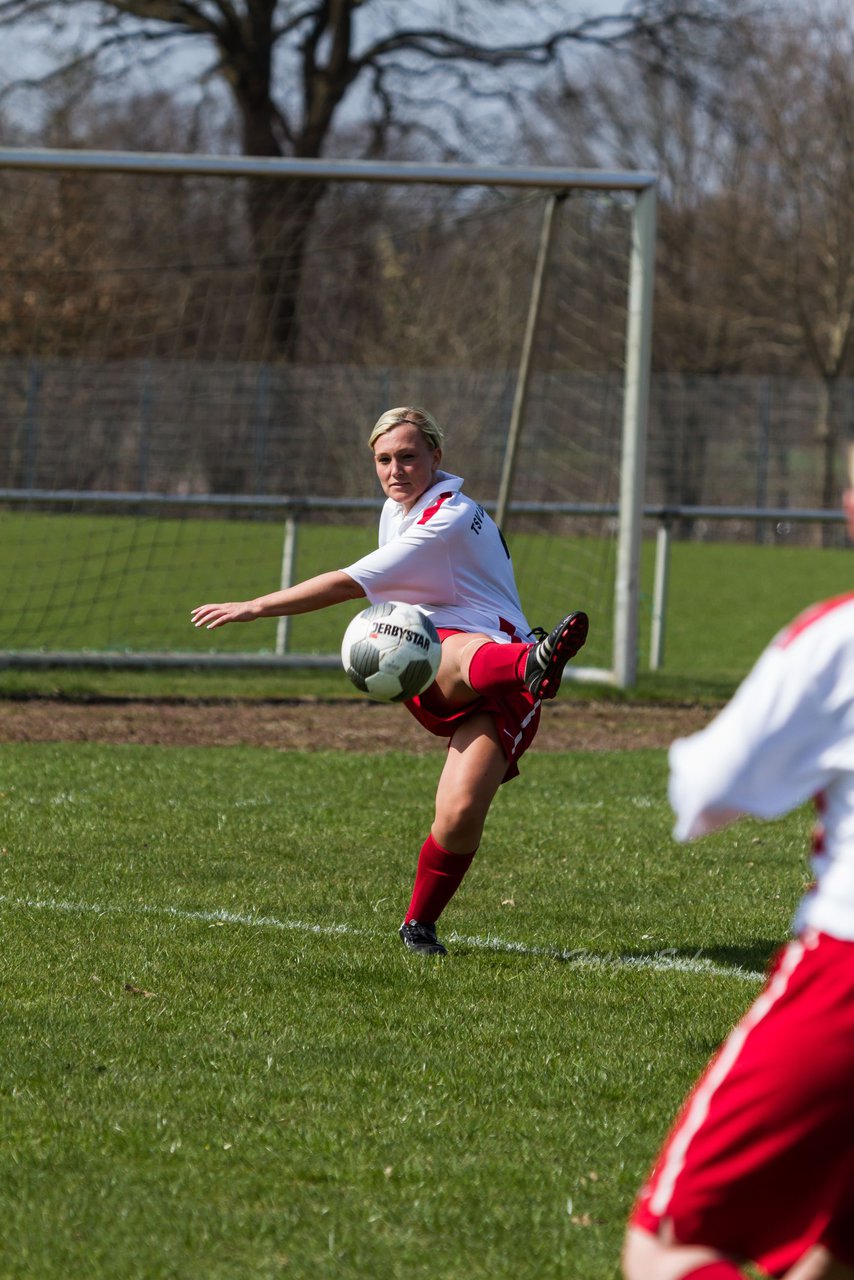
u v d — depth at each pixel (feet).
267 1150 40.24
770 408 331.77
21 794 87.92
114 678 140.67
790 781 26.45
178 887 68.69
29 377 271.49
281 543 259.60
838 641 25.70
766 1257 26.08
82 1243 34.86
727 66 392.68
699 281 505.66
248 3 385.91
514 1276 33.96
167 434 274.36
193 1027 50.03
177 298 222.89
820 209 479.41
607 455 185.98
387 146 407.23
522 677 55.62
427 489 61.36
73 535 266.36
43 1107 42.68
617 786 97.40
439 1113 43.27
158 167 129.29
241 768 98.89
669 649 182.09
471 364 240.32
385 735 115.34
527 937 62.90
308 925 63.16
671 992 55.52
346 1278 33.71
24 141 372.79
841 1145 25.39
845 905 25.82
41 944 58.95
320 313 234.38
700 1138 25.93
